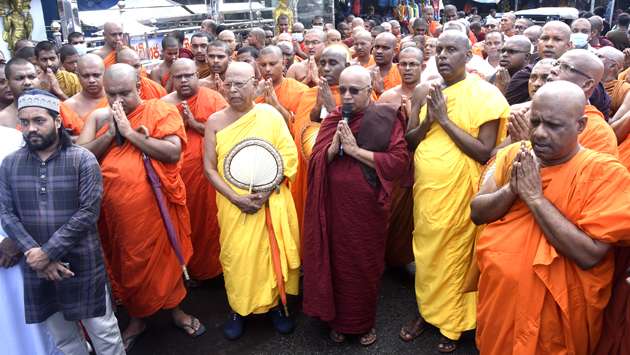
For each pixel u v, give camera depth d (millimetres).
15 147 3273
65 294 3029
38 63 5957
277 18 13383
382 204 3527
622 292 2424
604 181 2230
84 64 4172
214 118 3883
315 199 3607
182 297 4059
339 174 3541
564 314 2367
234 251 3807
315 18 14070
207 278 4793
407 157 3582
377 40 5938
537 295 2406
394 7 20656
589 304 2361
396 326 4070
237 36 11969
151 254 3754
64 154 2922
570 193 2303
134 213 3635
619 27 10555
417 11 20703
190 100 4793
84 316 3064
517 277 2441
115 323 3336
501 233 2535
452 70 3518
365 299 3697
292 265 3889
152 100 3828
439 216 3533
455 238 3551
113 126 3596
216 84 5781
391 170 3477
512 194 2436
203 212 4633
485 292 2627
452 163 3480
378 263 3670
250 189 3734
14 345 3158
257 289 3863
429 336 3920
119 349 3389
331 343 3889
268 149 3781
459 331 3656
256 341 3953
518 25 8977
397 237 4562
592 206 2240
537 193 2336
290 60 7559
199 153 4629
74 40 7824
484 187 2721
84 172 2924
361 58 6941
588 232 2238
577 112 2223
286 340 3947
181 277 4039
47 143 2846
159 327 4180
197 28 12094
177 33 8461
